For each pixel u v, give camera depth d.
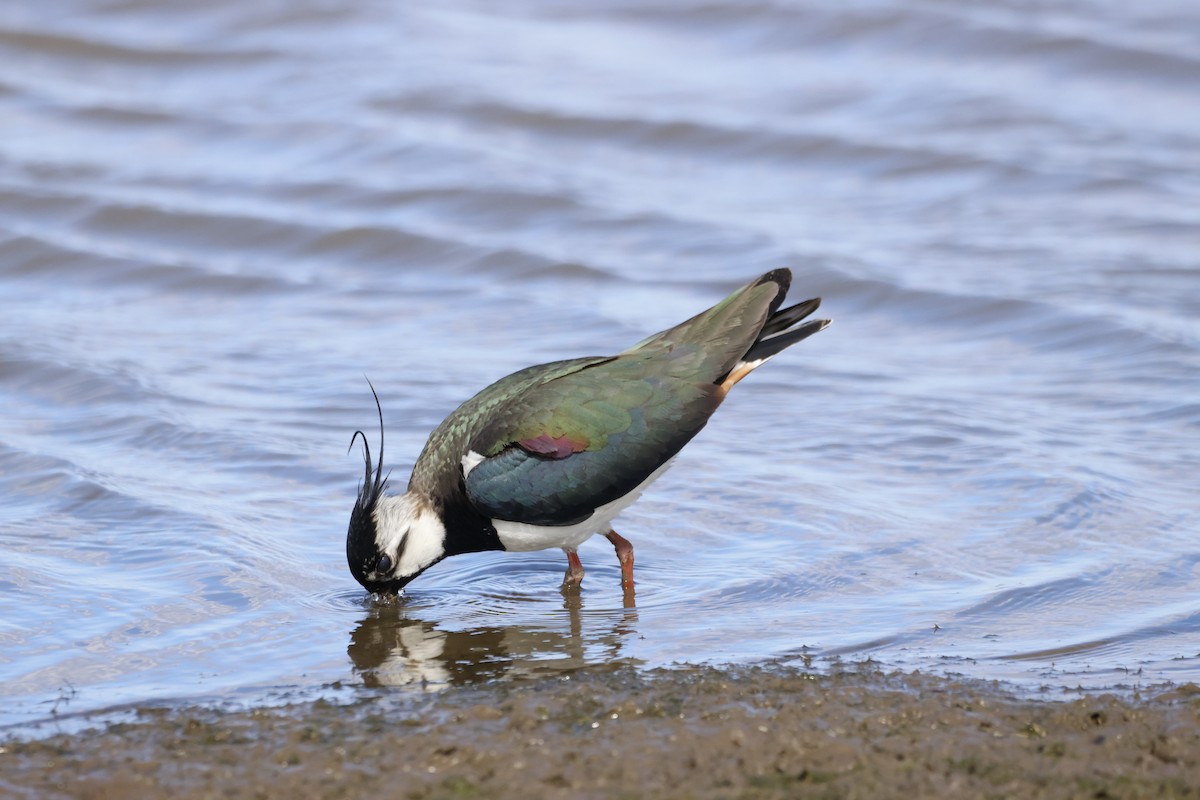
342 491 14.77
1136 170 25.06
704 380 12.56
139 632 11.65
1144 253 21.77
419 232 22.94
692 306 20.45
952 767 8.72
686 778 8.58
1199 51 29.64
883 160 25.94
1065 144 26.33
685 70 30.08
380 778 8.70
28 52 30.69
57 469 15.02
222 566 12.91
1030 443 15.65
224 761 9.02
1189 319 19.16
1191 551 13.17
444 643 11.56
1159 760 8.83
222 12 32.31
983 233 22.80
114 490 14.51
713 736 9.11
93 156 26.33
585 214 23.86
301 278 21.83
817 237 22.80
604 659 11.14
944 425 16.22
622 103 28.20
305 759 9.00
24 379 17.84
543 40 31.56
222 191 24.92
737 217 23.72
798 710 9.55
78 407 17.03
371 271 22.36
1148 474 14.91
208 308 20.83
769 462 15.37
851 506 14.25
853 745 8.98
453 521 12.63
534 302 20.70
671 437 12.43
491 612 12.28
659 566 13.26
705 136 26.94
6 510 14.15
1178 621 11.76
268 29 31.92
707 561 13.30
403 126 27.39
